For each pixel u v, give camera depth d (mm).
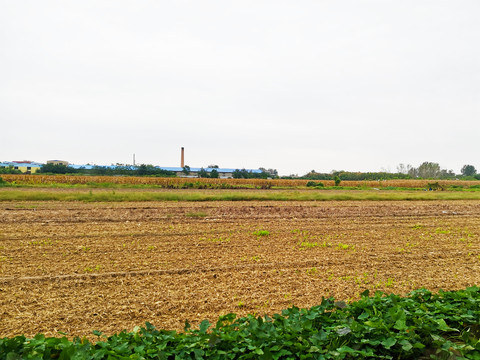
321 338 4457
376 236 15797
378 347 4664
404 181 79750
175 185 49938
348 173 113250
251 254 11891
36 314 6684
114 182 54031
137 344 4383
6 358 3670
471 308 5719
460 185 76562
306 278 9320
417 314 5188
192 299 7652
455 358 4367
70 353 3832
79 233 14828
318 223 19422
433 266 10828
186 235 15000
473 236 16250
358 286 8695
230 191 43344
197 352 4133
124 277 9125
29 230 15148
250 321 4742
